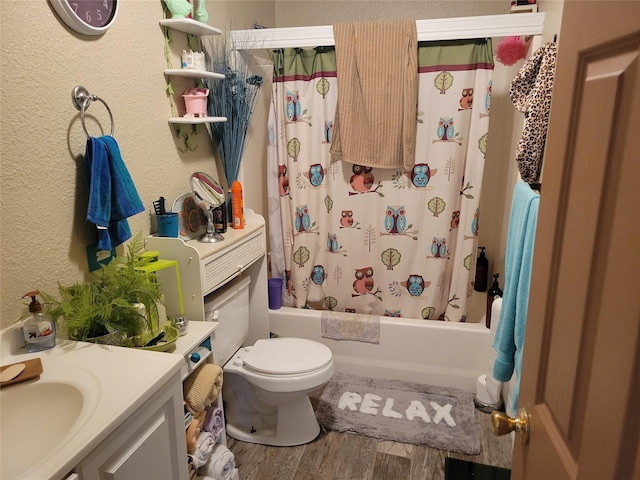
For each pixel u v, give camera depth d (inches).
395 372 102.7
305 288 108.6
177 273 65.1
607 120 21.9
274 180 104.4
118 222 59.9
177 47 76.6
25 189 49.6
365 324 101.8
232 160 91.0
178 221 73.5
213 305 74.1
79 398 41.1
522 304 49.8
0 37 45.4
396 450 81.4
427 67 90.6
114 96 62.4
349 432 86.3
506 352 54.7
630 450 19.1
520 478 33.9
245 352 84.4
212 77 79.7
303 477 75.4
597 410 21.7
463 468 75.2
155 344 56.2
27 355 48.2
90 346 50.1
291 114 98.7
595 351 22.2
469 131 92.6
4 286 48.1
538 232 31.8
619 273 20.1
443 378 99.9
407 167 93.7
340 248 104.6
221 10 91.3
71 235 56.4
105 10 58.5
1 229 47.1
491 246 120.6
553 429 27.7
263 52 104.6
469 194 95.0
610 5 22.2
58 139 53.4
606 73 22.4
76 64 55.2
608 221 21.5
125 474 40.4
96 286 55.2
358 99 93.2
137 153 68.2
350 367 105.5
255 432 85.1
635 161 19.1
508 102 110.9
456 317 101.1
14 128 47.6
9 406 41.7
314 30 91.7
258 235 88.7
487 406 92.4
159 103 72.9
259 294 95.5
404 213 99.0
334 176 100.6
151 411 43.7
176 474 49.9
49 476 31.6
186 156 82.1
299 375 76.9
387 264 103.0
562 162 27.6
